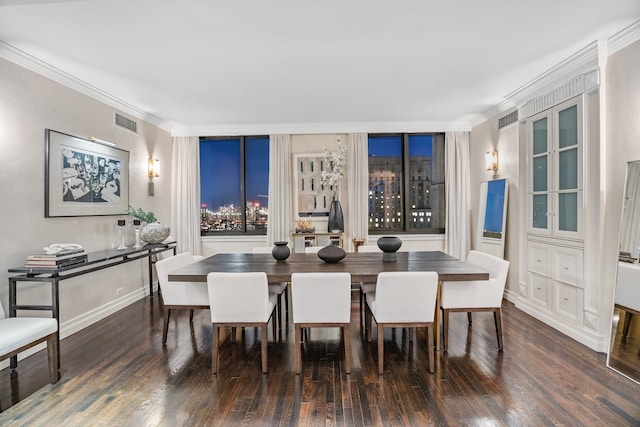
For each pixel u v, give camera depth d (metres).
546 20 2.40
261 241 5.52
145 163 4.64
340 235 5.20
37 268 2.54
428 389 2.29
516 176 4.14
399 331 3.40
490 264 3.17
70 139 3.26
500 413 2.02
